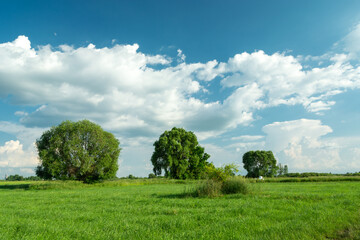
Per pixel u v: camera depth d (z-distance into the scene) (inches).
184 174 2842.0
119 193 1008.9
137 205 595.2
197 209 503.5
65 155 2048.5
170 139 2861.7
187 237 297.0
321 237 279.3
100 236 305.3
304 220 363.3
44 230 337.1
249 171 3924.7
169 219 398.9
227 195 753.0
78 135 2103.8
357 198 605.0
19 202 741.9
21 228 348.2
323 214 392.8
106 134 2304.4
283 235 285.4
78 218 428.8
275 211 446.9
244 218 385.1
